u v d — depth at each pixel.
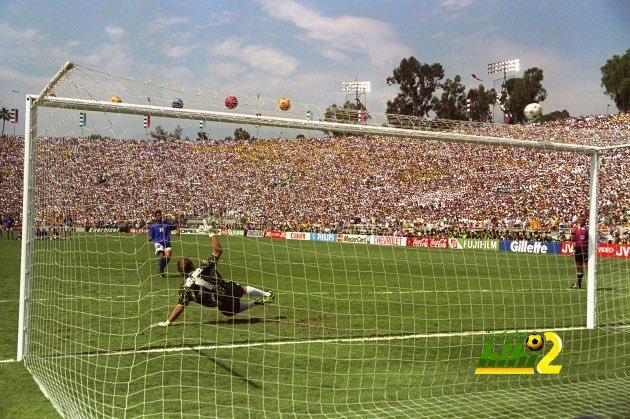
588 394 4.57
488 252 23.77
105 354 5.52
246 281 12.12
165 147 37.28
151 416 3.84
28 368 5.03
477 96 56.00
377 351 5.80
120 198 34.03
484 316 8.05
